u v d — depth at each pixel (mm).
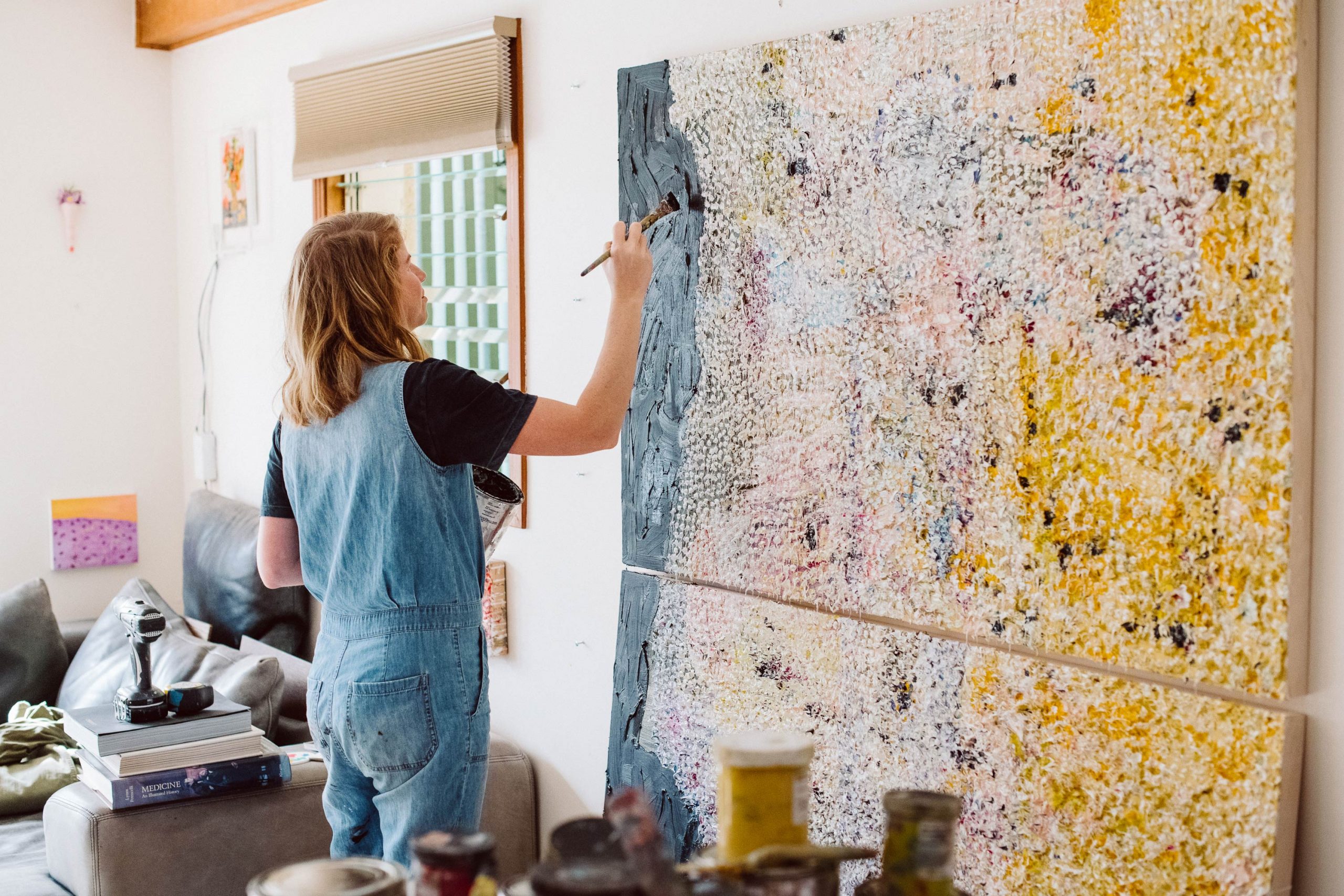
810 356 1743
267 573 1932
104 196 3857
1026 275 1447
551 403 1647
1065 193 1401
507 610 2537
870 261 1644
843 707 1699
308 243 1695
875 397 1647
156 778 2033
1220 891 1271
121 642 3004
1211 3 1250
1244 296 1238
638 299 1737
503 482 1844
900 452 1616
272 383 3484
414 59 2637
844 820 1700
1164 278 1306
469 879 925
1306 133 1213
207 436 3812
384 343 1689
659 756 2023
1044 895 1438
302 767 2209
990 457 1501
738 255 1854
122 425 3941
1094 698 1387
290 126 3285
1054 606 1436
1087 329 1386
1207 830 1283
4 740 2648
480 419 1610
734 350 1869
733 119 1847
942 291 1549
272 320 3455
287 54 3271
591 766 2342
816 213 1719
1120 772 1362
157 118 3943
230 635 3146
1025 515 1464
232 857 2086
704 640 1932
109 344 3898
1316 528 1252
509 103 2422
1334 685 1236
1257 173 1222
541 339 2418
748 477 1855
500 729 2588
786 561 1798
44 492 3807
